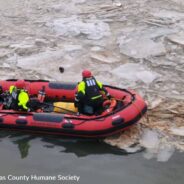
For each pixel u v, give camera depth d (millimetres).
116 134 9047
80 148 8727
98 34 14102
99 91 9227
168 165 8141
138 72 11789
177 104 10086
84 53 12977
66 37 14070
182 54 12695
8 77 11742
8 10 16438
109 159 8375
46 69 12172
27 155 8539
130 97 9258
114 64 12312
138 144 8758
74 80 11562
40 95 9648
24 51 13172
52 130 8922
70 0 17219
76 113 9297
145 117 9578
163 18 15016
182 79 11367
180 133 9031
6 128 9203
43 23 15094
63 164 8258
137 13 15531
